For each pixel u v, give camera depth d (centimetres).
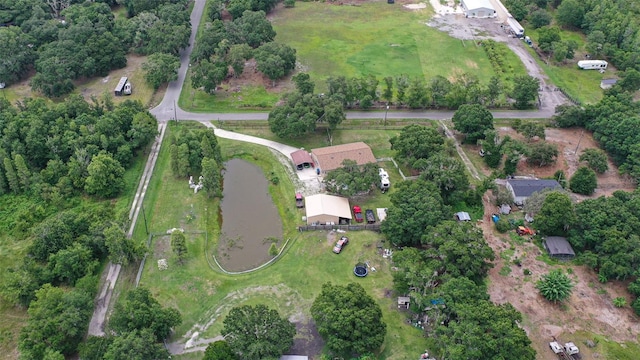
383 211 10769
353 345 7700
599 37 16775
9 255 9775
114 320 7906
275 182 11819
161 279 9344
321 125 13625
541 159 12162
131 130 12269
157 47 16150
